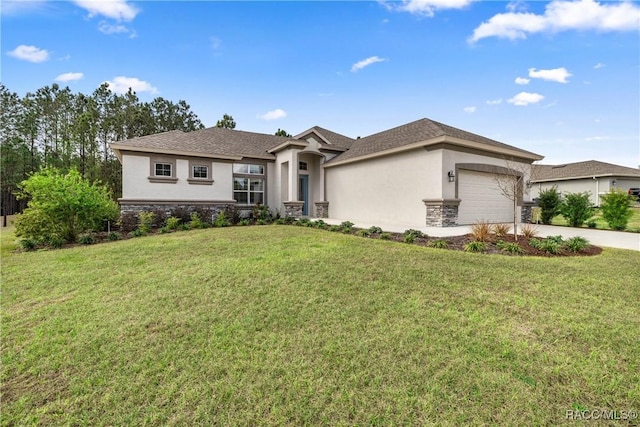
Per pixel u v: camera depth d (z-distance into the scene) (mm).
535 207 19078
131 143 14125
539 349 3160
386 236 9648
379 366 2959
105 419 2428
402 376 2805
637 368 2846
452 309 4117
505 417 2326
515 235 8633
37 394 2721
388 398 2551
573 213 13867
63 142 28031
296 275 5570
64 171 25625
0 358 3260
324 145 18828
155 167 14398
